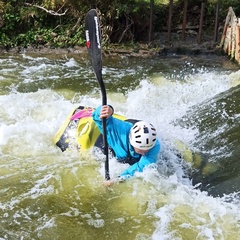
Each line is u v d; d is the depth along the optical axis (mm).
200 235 3377
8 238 3357
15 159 4383
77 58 7844
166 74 7102
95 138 4320
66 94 6254
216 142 4699
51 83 6676
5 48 8109
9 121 5164
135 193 3850
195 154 4520
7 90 6324
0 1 8484
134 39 8688
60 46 8250
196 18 9469
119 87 6582
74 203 3768
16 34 8430
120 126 4105
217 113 5336
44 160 4363
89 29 4055
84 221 3553
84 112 4562
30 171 4195
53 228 3471
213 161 4371
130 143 3943
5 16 8391
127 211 3664
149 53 8062
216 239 3334
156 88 6484
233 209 3637
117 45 8367
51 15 8656
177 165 4258
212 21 9320
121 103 6000
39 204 3746
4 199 3801
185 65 7527
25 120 5184
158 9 9148
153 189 3881
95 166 4234
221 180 4023
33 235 3395
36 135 4777
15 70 7156
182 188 3902
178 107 5844
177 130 5043
